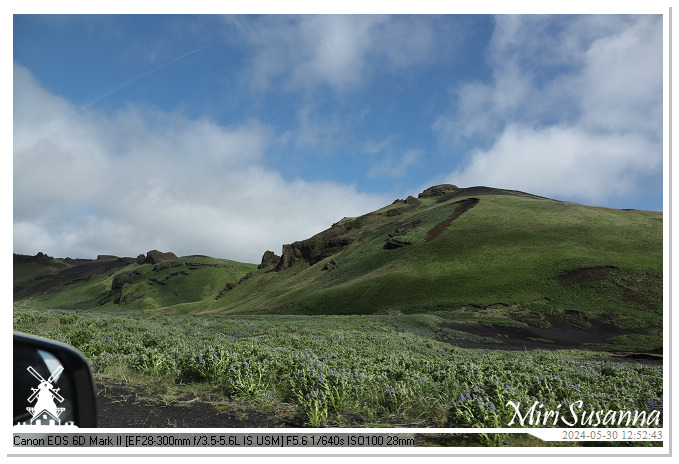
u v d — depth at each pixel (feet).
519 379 24.43
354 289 336.70
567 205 435.53
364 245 506.48
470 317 219.20
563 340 185.47
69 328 45.55
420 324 172.86
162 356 26.58
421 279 323.37
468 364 30.35
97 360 27.20
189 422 16.69
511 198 485.97
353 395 21.94
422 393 21.86
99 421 15.74
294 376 22.75
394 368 27.68
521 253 326.65
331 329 109.91
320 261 550.77
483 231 392.27
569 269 278.26
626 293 242.78
